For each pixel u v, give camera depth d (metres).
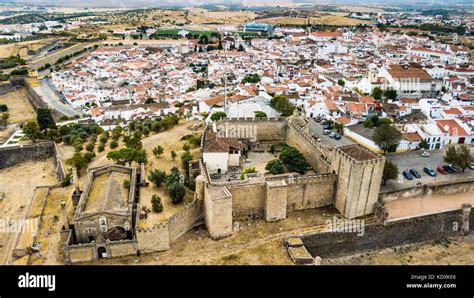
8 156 155.25
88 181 95.81
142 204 94.38
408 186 105.19
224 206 84.19
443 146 136.38
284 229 89.06
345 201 93.00
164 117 170.38
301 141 122.81
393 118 163.25
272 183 91.69
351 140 144.88
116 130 162.25
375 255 90.56
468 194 105.06
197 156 119.38
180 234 87.50
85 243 81.88
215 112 154.12
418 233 94.06
